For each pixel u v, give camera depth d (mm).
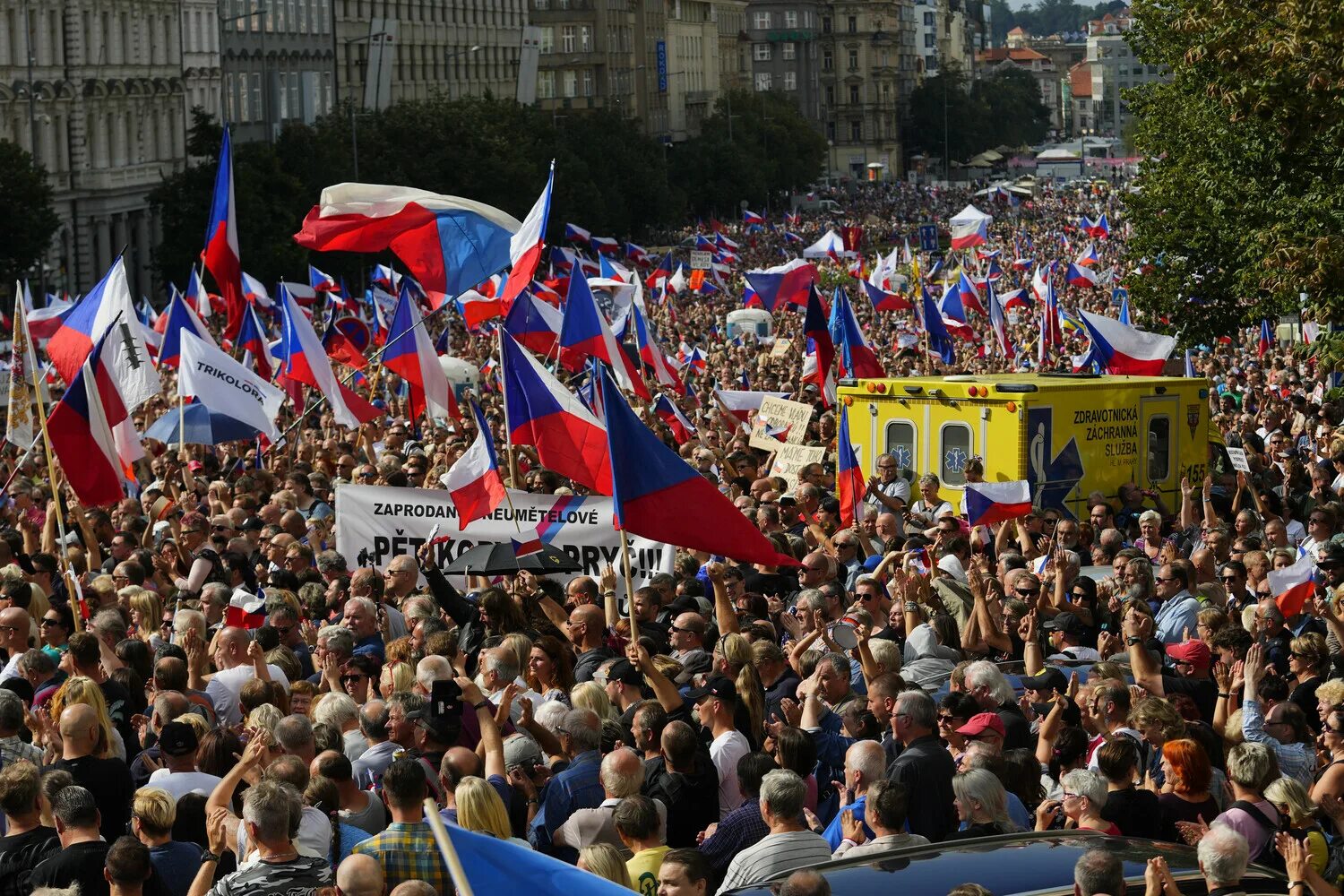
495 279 42688
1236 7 27047
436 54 157125
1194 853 9320
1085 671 15484
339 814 11219
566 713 12047
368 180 102438
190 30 117500
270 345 35719
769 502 21422
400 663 13641
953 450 24797
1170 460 25594
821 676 13023
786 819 10523
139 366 25391
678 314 75000
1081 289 79312
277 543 19156
